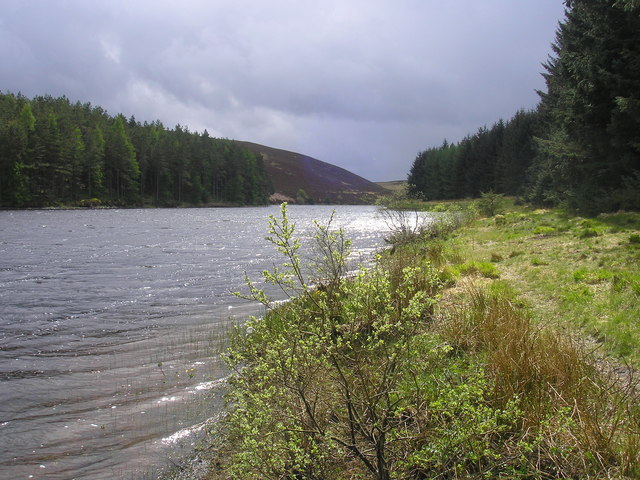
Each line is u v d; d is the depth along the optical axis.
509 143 53.66
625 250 9.10
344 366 3.37
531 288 7.50
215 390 5.33
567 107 19.47
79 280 13.34
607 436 3.14
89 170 69.75
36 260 17.12
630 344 4.76
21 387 5.57
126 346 7.18
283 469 2.92
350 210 84.50
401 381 3.69
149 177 85.31
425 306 3.26
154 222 40.84
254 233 30.58
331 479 3.01
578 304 6.23
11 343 7.39
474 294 7.07
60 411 4.91
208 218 49.59
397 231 17.00
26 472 3.84
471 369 3.94
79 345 7.27
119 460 4.00
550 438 3.13
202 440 4.23
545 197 27.08
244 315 9.02
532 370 4.01
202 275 14.24
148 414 4.81
